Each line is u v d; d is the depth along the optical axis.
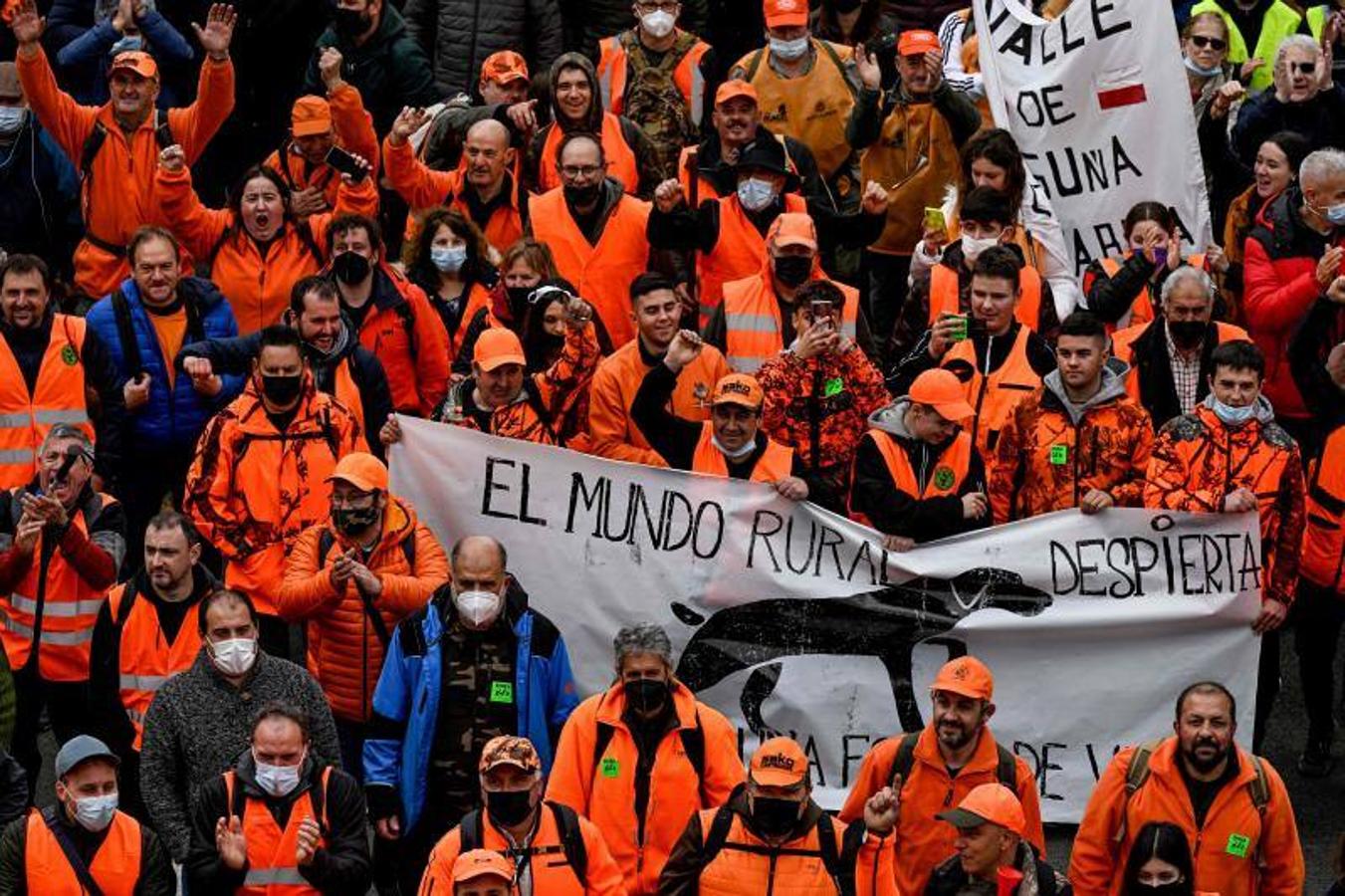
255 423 31.25
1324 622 32.44
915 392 30.70
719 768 27.45
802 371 31.61
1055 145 36.03
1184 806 27.33
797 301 32.50
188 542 29.30
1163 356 32.84
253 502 31.14
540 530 31.55
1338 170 34.06
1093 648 31.36
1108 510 31.12
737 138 35.44
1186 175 35.75
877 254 38.12
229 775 27.03
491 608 27.92
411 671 28.25
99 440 33.22
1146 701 31.41
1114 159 35.88
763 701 31.44
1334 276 33.16
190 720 28.20
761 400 31.09
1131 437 31.22
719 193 35.53
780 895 26.03
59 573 30.81
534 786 25.72
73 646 30.97
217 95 37.50
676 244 34.75
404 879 28.47
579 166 34.84
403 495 31.55
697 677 31.53
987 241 33.56
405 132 36.09
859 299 37.41
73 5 42.12
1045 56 35.94
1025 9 36.09
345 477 29.50
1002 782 27.67
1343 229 34.66
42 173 37.97
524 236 35.41
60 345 32.97
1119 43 35.66
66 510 30.75
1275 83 38.59
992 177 34.69
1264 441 31.09
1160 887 26.59
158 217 37.50
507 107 37.62
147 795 28.14
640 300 31.75
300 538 30.22
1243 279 35.94
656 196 34.50
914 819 27.83
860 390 31.70
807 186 36.00
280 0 42.41
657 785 27.30
